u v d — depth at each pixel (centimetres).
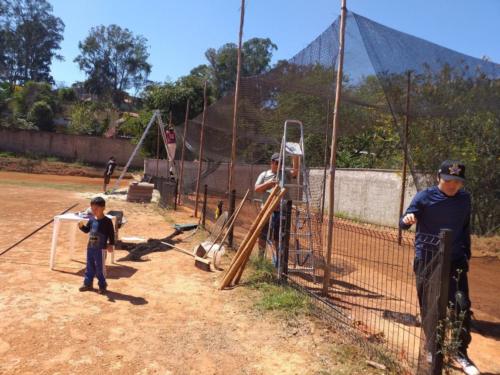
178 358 411
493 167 1055
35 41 8319
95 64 8344
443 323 336
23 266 691
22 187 2119
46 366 384
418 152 1033
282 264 632
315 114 885
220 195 1814
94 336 449
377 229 1277
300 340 451
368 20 579
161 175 2642
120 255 805
